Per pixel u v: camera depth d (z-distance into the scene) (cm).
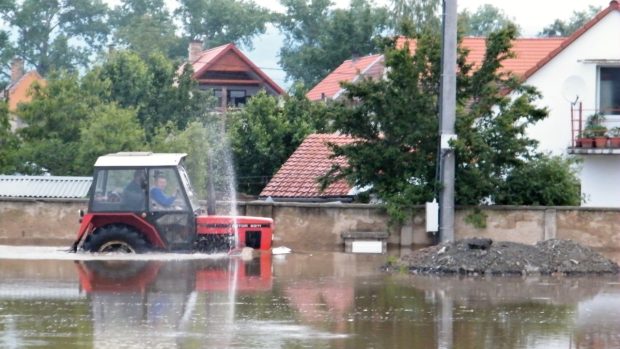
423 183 4897
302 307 3028
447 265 3869
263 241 4341
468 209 4869
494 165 4922
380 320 2825
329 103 5197
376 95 4891
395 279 3700
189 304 3055
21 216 5009
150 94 9281
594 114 6812
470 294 3331
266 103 8200
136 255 4153
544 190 4975
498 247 3975
